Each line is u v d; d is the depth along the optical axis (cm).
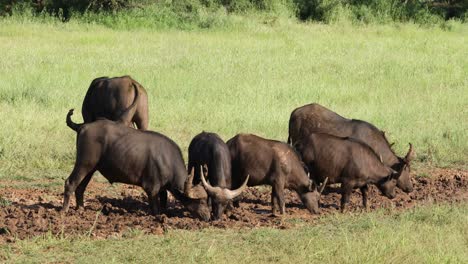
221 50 5700
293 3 8744
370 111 3597
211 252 1712
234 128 3175
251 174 2127
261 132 3150
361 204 2334
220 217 1998
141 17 7538
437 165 2856
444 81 4606
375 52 5828
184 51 5566
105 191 2380
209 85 4153
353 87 4247
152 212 2066
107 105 2614
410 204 2314
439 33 7844
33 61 4753
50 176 2498
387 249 1756
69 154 2698
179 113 3391
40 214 2028
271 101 3775
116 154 2023
